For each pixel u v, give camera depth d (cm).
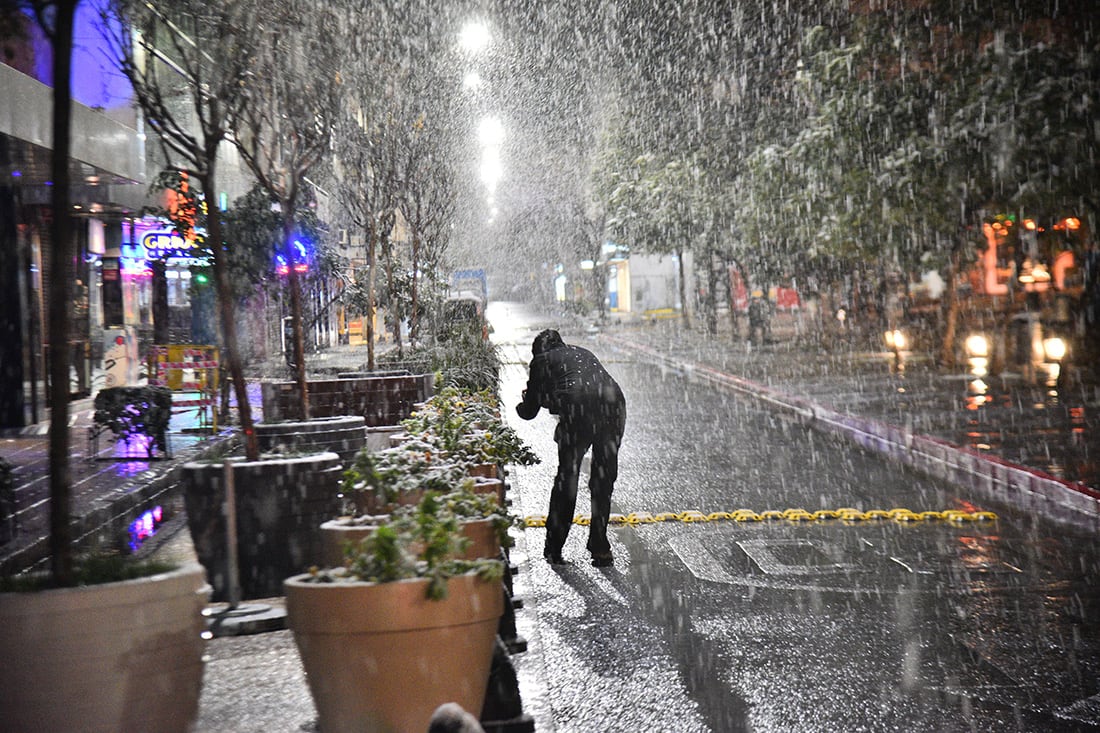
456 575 474
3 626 445
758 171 3225
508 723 562
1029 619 816
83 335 2417
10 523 1012
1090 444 1633
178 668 477
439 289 3073
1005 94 2242
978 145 2341
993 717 614
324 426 1103
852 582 939
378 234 2141
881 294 3944
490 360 2330
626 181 4653
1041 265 2908
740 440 1955
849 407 2277
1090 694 650
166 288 2873
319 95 1223
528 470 1650
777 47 3638
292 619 477
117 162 1867
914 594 895
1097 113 2202
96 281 2505
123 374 2550
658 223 4419
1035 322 2759
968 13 2397
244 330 2892
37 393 2109
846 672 696
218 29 909
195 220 2080
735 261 4438
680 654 738
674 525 1215
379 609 459
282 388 1792
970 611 841
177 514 1245
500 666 566
